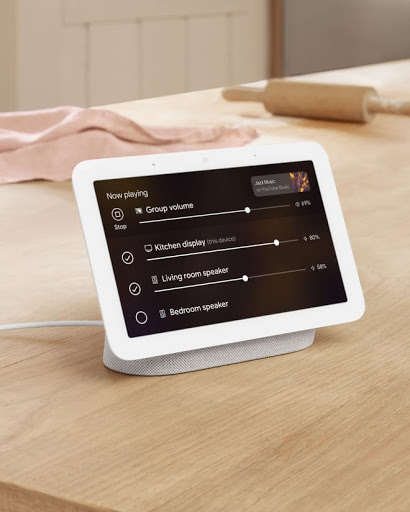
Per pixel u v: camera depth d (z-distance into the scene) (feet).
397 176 4.24
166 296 1.94
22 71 9.40
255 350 2.01
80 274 2.72
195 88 11.59
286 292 2.07
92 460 1.52
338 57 12.21
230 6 11.74
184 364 1.93
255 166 2.15
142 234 1.97
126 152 4.16
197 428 1.65
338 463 1.50
